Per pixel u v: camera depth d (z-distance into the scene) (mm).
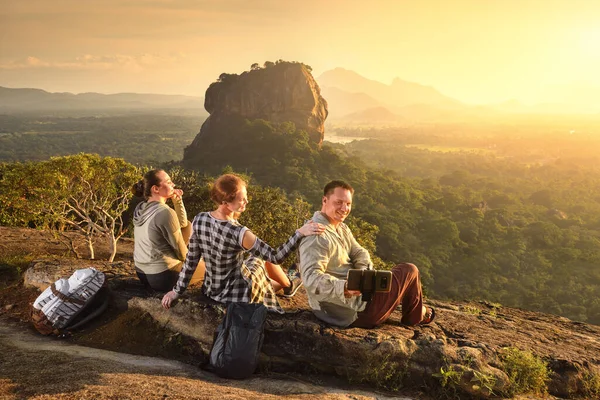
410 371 3988
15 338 4418
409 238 85438
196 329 4273
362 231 15227
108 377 3477
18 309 5254
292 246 3957
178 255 4742
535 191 157750
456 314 5539
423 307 4727
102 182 8195
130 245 10617
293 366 4125
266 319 4188
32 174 7617
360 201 105438
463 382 3867
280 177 130875
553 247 86938
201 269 4855
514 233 89500
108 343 4414
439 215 103312
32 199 7762
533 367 4070
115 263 5988
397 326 4500
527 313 6777
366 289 3791
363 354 4004
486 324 5254
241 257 4234
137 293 4801
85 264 5848
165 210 4590
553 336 5188
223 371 3799
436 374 3912
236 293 4223
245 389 3600
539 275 73938
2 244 9109
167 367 3922
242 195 4066
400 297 4266
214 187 4055
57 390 3166
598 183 170000
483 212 109125
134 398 3125
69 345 4320
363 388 3934
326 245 3936
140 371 3721
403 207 109688
